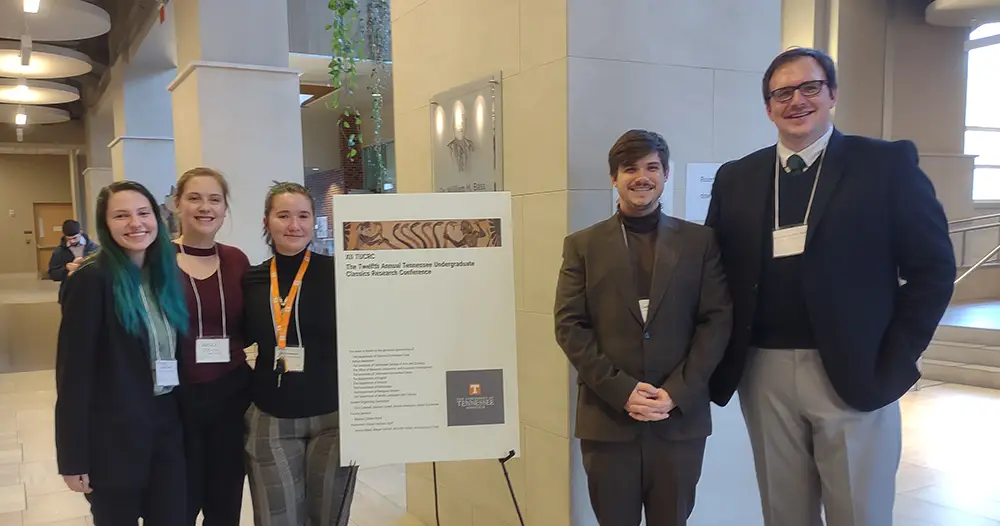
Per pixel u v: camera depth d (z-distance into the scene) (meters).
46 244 19.11
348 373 1.89
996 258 9.08
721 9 2.69
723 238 2.04
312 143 11.70
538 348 2.57
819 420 1.83
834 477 1.84
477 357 1.92
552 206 2.46
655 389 1.85
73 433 1.89
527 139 2.57
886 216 1.78
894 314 1.81
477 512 2.99
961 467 3.96
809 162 1.87
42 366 7.33
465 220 1.92
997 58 9.50
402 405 1.91
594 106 2.41
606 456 1.94
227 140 5.14
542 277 2.53
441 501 3.25
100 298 1.93
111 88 10.70
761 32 2.79
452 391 1.92
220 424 2.20
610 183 2.46
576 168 2.39
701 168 2.67
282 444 2.13
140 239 1.97
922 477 3.81
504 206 1.93
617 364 1.92
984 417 5.02
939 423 4.87
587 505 2.47
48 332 9.43
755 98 2.80
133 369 1.96
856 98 8.45
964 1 7.85
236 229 5.19
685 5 2.61
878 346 1.79
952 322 6.70
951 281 1.73
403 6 3.39
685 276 1.92
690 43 2.62
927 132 9.02
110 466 1.93
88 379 1.91
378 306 1.90
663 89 2.57
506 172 2.70
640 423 1.90
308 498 2.17
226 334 2.20
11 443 4.66
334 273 2.08
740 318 1.95
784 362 1.88
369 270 1.90
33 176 18.86
